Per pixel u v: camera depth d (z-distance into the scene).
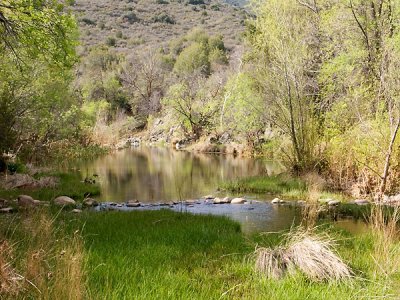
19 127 20.55
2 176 15.78
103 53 73.94
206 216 10.37
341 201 13.26
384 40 14.63
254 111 27.58
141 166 25.50
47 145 24.81
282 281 5.72
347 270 5.87
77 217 9.89
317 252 6.11
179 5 122.94
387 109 14.87
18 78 18.11
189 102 43.16
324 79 17.83
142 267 5.96
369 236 7.87
